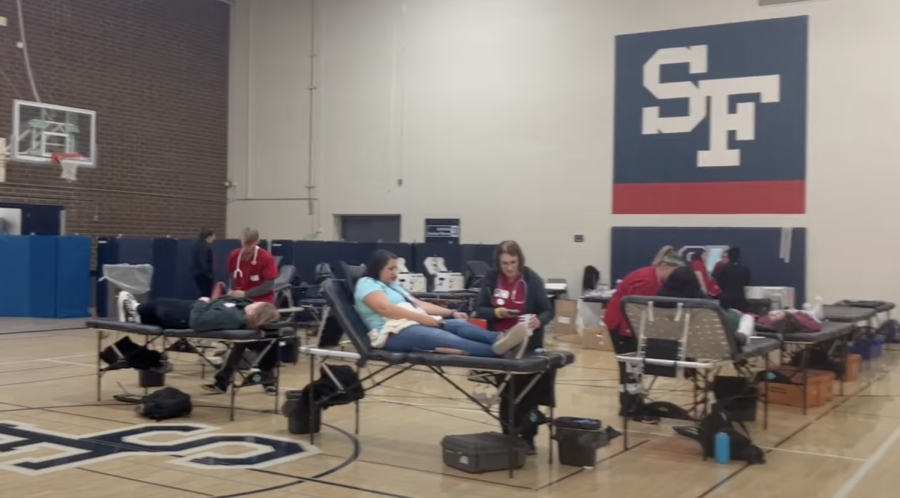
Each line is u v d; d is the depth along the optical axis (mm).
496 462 4895
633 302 5383
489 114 14922
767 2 12641
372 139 16047
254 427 5953
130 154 15383
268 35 17062
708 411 6039
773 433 6098
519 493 4449
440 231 15336
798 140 12469
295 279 12297
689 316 5207
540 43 14445
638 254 13531
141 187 15594
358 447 5430
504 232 14789
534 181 14516
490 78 14898
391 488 4504
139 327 6270
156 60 15852
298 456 5152
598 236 13969
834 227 12258
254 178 17250
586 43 14055
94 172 14766
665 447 5590
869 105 12031
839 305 10375
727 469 5023
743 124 12828
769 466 5113
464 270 13812
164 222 16062
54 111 13773
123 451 5195
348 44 16266
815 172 12375
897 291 11859
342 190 16375
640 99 13609
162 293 13750
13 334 11344
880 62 11961
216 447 5344
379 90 15969
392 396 7359
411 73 15648
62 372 8219
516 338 4688
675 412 5852
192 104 16609
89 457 5031
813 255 12383
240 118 17359
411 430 5973
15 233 13555
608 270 13867
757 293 10742
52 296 13281
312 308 10773
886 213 11938
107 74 14984
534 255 14500
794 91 12492
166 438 5559
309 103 16672
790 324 6688
